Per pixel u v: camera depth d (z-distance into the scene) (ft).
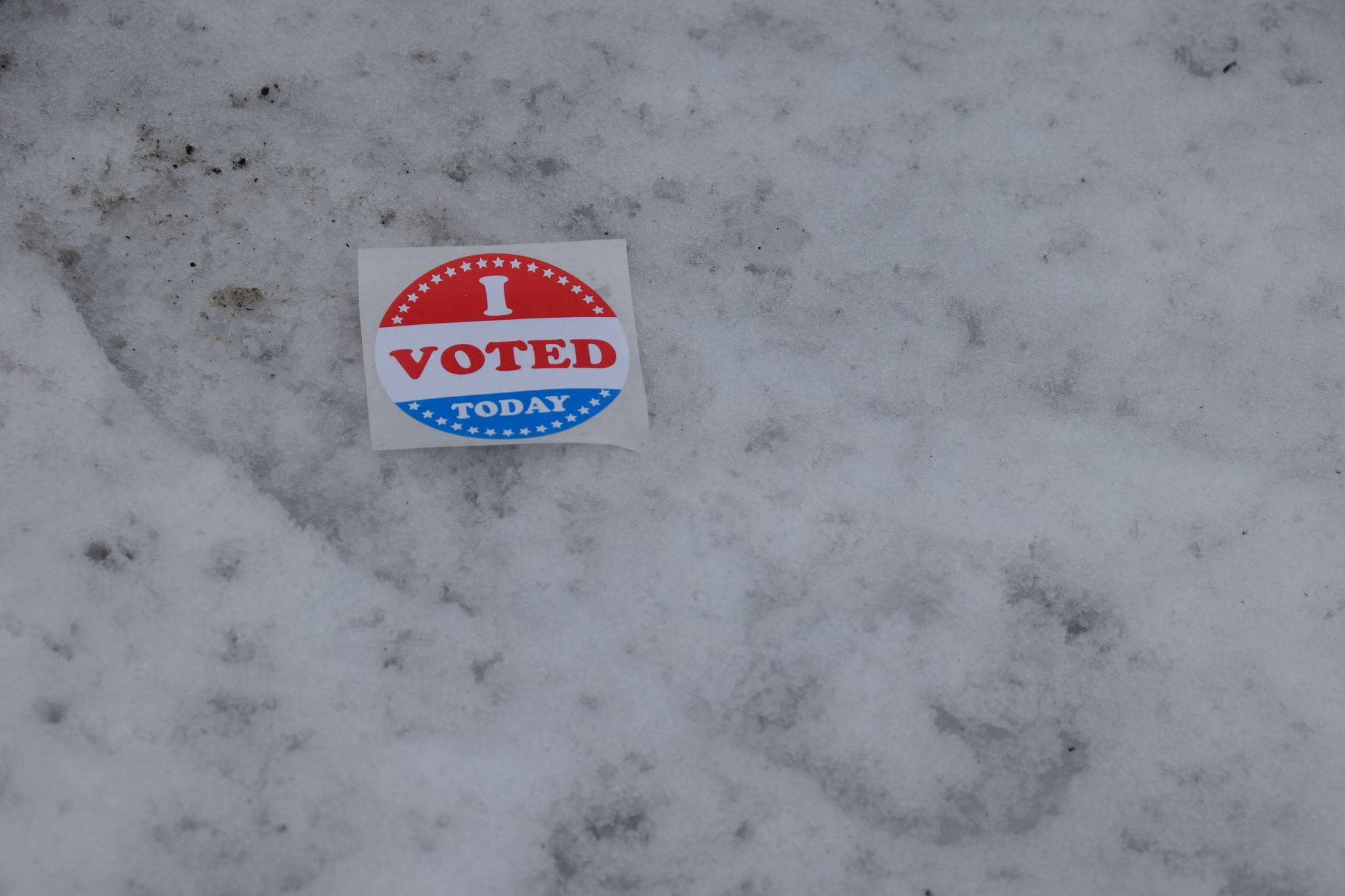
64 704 1.29
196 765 1.29
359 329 1.38
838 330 1.41
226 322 1.37
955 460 1.39
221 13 1.43
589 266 1.40
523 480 1.36
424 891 1.28
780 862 1.30
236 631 1.32
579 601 1.34
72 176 1.39
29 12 1.42
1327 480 1.40
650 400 1.38
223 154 1.40
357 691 1.31
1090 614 1.36
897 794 1.32
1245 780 1.34
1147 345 1.42
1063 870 1.32
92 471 1.33
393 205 1.41
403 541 1.34
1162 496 1.39
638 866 1.30
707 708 1.33
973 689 1.34
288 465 1.35
